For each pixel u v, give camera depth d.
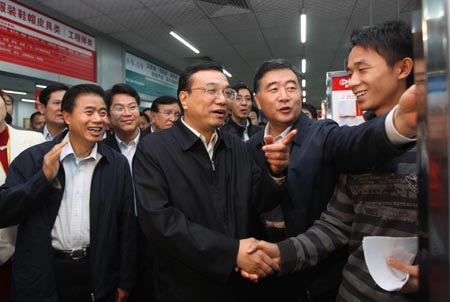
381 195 0.76
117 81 5.56
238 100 2.83
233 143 1.23
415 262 0.65
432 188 0.32
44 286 1.25
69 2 3.98
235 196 1.12
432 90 0.31
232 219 1.10
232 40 5.80
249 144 1.44
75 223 1.33
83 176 1.39
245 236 1.08
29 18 3.75
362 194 0.81
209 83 1.12
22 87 6.41
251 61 7.36
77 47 4.58
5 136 1.67
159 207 0.99
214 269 0.91
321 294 1.07
